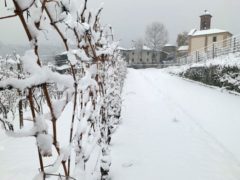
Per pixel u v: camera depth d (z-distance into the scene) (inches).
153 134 210.7
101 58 122.7
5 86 39.1
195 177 135.8
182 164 151.1
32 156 154.1
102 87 118.6
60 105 48.5
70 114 275.0
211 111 324.8
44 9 47.4
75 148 66.9
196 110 331.9
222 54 829.2
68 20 64.9
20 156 154.5
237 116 293.6
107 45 142.3
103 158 118.6
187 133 219.0
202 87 644.7
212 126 249.6
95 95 96.1
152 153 165.9
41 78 41.3
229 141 203.6
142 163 149.1
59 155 48.5
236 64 517.0
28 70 40.8
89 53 101.5
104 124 123.3
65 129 204.5
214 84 630.5
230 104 376.8
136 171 138.4
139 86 647.1
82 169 66.5
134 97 434.6
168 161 154.3
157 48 2874.0
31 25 40.5
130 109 320.5
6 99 255.6
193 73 852.6
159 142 189.9
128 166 143.6
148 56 2827.3
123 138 193.8
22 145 175.6
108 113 142.9
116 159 152.7
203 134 219.0
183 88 614.9
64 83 45.5
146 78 975.6
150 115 288.8
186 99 429.4
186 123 256.4
